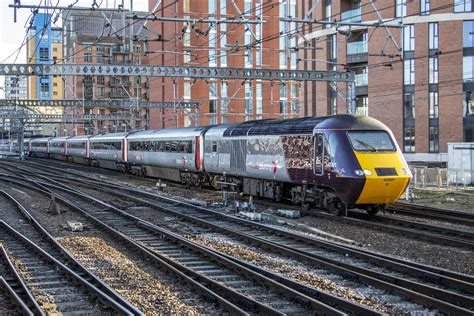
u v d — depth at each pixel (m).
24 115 77.56
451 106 56.19
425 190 39.03
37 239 20.98
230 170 34.47
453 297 12.36
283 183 29.75
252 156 31.66
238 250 18.62
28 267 16.31
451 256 17.69
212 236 21.44
